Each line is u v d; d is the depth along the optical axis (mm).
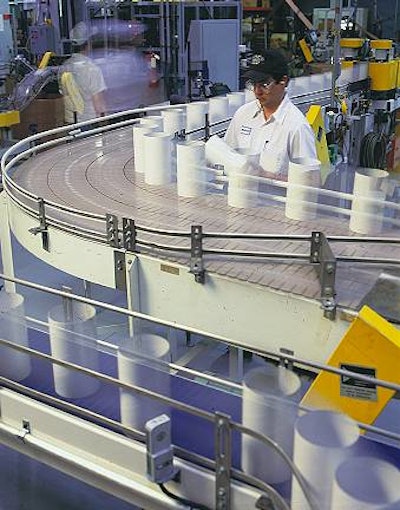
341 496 806
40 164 2299
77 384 1235
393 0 5637
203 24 4566
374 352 1130
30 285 1396
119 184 2049
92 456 1146
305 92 3609
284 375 1086
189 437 1081
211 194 1910
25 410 1224
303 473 882
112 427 1124
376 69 4180
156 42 4996
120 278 1621
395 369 1123
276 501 897
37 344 1371
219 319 1477
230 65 4816
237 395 1187
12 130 4875
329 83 3781
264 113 2049
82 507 1719
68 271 1753
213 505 987
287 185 1711
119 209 1804
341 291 1319
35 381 1317
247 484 949
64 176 2146
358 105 4027
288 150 1970
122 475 1096
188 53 4711
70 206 1835
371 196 1588
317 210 1692
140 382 1145
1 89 5414
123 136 2758
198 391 1208
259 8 5918
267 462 979
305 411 960
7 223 2184
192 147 1857
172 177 2049
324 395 1177
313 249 1416
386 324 1144
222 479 956
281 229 1634
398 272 1393
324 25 4301
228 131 2205
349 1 4641
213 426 1088
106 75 4902
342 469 853
